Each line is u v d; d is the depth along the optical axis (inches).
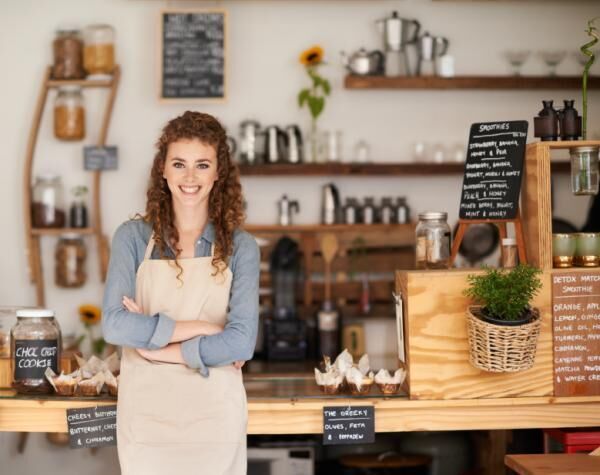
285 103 186.5
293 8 186.4
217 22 179.5
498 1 186.2
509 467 95.5
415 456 147.9
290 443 133.5
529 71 186.7
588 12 186.5
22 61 183.0
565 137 101.6
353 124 186.9
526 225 104.0
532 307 94.8
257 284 89.6
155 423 85.7
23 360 97.2
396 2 186.5
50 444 120.3
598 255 101.3
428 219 102.9
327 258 182.5
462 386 97.2
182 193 86.7
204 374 86.0
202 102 179.8
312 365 169.8
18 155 183.2
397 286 102.4
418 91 187.2
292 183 187.8
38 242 181.0
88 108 184.5
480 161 104.7
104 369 99.2
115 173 184.9
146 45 184.5
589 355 98.9
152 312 88.2
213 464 85.6
